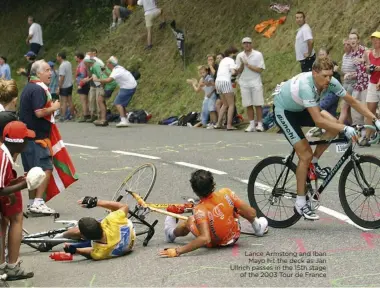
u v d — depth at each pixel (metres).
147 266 10.20
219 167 17.78
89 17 42.47
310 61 25.66
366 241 10.98
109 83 28.80
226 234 10.81
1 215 9.66
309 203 11.83
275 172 12.31
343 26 27.42
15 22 45.91
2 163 9.16
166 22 35.62
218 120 25.86
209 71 26.53
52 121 14.07
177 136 24.14
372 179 11.85
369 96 20.39
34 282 9.80
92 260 10.78
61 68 32.19
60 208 14.77
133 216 11.54
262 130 24.81
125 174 17.78
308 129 24.33
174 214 11.24
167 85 33.03
